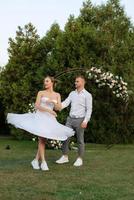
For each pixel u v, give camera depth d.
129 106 15.04
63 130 9.79
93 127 15.81
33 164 9.57
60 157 11.59
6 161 10.69
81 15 17.77
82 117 10.27
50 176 8.70
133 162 10.80
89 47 16.16
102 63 15.94
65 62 16.17
